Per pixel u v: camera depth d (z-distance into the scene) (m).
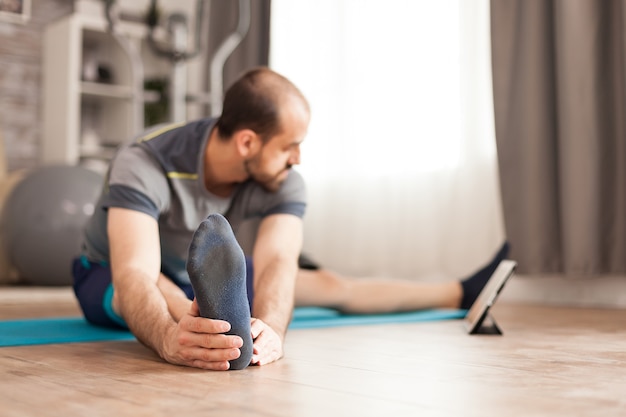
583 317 2.35
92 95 4.44
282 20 4.11
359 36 3.75
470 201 3.28
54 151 4.36
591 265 2.80
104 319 1.80
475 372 1.18
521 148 3.02
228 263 1.10
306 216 3.94
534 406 0.90
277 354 1.27
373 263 3.65
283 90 1.43
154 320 1.25
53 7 4.54
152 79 4.59
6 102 4.39
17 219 3.62
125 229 1.41
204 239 1.08
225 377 1.11
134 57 3.44
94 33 4.46
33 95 4.47
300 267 2.43
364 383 1.07
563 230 2.88
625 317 2.35
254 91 1.42
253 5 4.15
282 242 1.55
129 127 4.48
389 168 3.60
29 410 0.88
